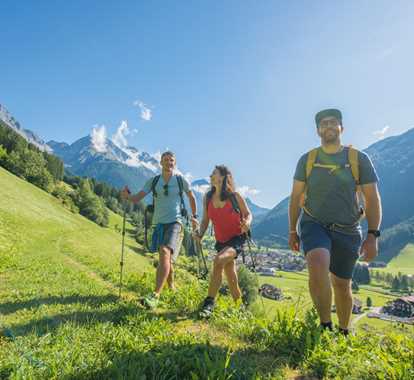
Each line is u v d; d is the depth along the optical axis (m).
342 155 4.22
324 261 3.77
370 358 3.13
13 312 4.47
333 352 3.23
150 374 2.63
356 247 4.21
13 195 65.62
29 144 140.88
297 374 2.96
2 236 19.61
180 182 6.44
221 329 4.23
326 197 4.16
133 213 136.50
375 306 93.31
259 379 2.59
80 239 39.03
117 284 7.60
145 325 3.99
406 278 156.38
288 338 3.54
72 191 117.38
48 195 97.62
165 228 6.18
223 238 5.59
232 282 5.66
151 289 6.81
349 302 4.28
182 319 4.70
